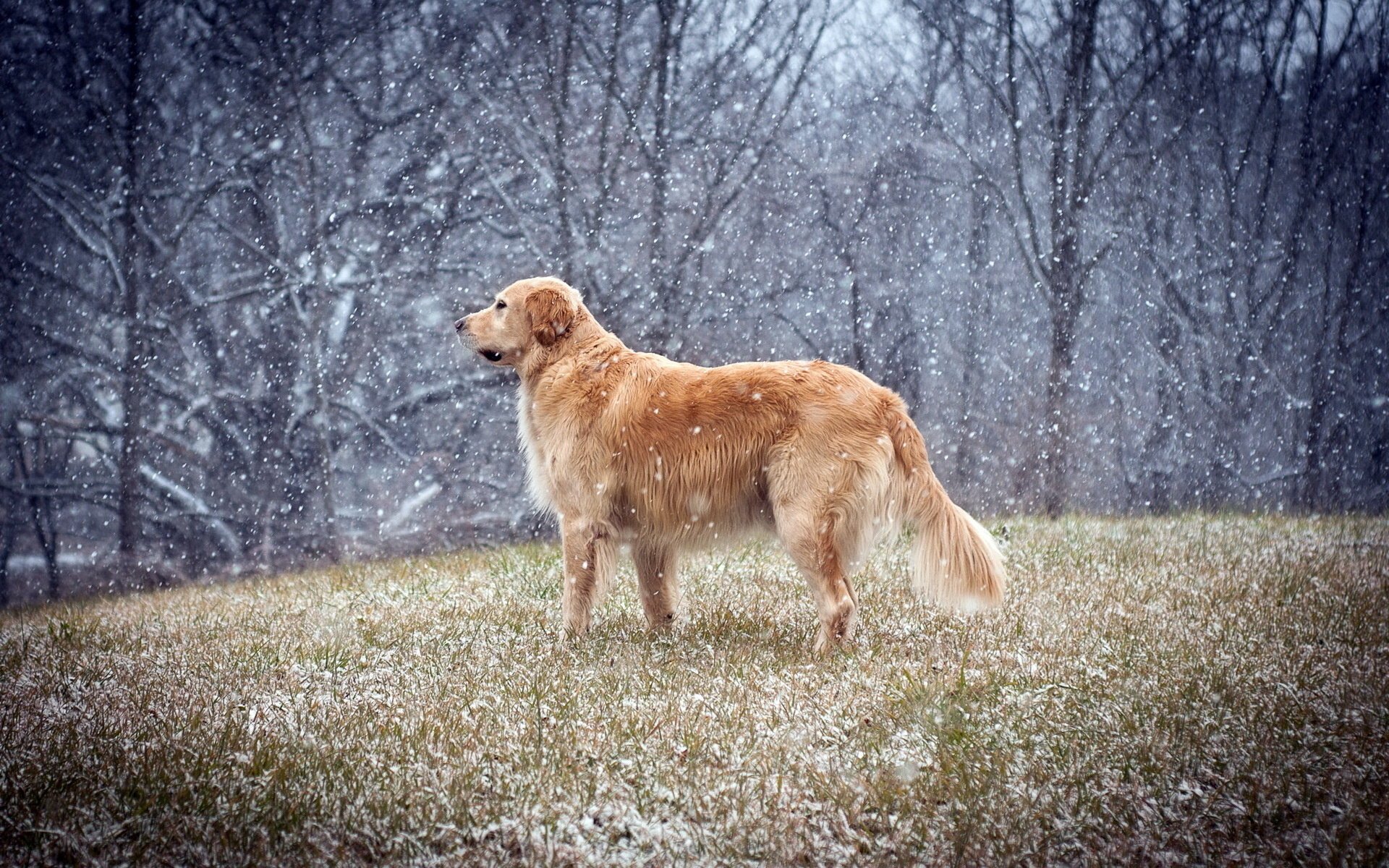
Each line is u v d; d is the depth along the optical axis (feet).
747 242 74.02
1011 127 75.36
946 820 12.29
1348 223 83.51
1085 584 26.22
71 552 74.23
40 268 66.28
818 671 17.97
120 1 67.15
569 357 21.43
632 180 69.31
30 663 20.39
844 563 19.97
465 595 26.03
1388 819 12.19
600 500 20.62
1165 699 16.12
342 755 13.89
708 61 71.56
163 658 20.27
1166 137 76.28
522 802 12.59
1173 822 12.30
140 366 65.77
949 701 15.72
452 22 69.46
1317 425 83.30
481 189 67.41
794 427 19.53
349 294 67.67
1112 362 85.71
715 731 14.89
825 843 11.87
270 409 69.51
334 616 24.14
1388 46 80.84
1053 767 13.66
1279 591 25.11
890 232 79.15
